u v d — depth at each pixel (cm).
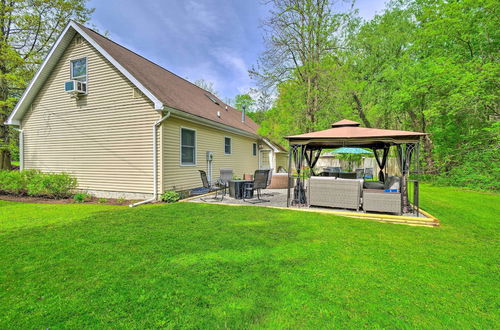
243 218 540
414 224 518
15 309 213
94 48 841
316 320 203
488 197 909
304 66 1197
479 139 1234
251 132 1472
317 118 1252
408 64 1397
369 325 198
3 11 1181
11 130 1372
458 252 361
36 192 826
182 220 521
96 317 204
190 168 920
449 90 1226
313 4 1141
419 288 257
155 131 762
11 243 375
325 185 631
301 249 356
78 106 877
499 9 1071
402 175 614
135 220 520
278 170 1798
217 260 315
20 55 1272
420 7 1487
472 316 213
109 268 291
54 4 1262
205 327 192
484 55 1208
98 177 853
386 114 1598
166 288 248
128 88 796
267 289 248
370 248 367
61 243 376
